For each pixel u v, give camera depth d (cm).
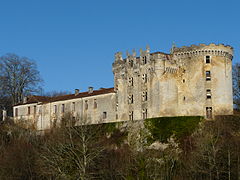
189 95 9481
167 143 8706
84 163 6600
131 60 10056
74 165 6812
